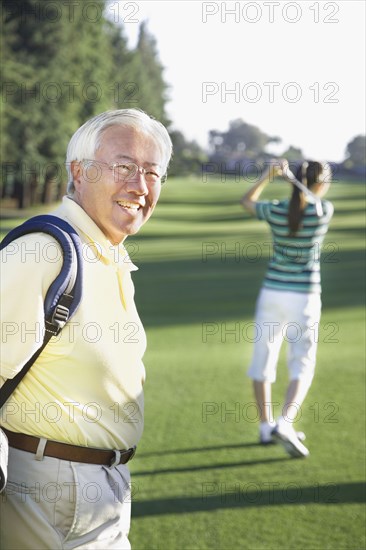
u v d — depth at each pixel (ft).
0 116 131.95
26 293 7.43
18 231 7.72
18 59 138.10
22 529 7.91
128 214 8.27
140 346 8.53
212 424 19.29
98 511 8.04
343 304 43.32
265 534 12.92
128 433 8.38
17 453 7.87
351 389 22.89
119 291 8.30
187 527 13.19
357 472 15.92
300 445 16.80
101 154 8.21
